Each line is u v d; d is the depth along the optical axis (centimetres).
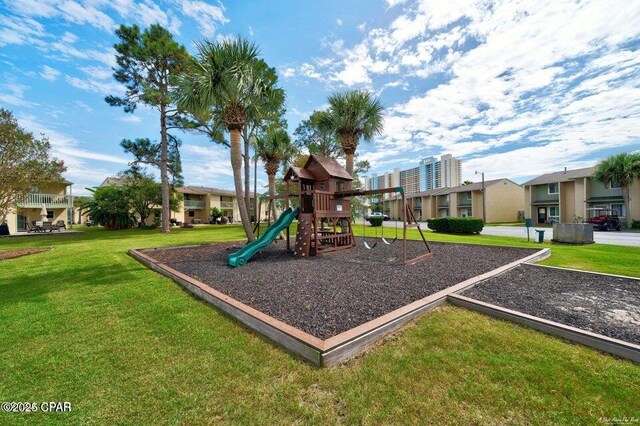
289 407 183
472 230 1577
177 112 1576
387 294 388
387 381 205
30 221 2081
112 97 1567
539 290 407
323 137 1708
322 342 237
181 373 221
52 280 521
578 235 1025
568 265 610
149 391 201
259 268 591
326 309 333
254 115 917
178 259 720
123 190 2202
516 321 301
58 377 220
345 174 906
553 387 196
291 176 857
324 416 175
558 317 305
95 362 240
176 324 317
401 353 243
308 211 834
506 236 1420
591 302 355
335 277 495
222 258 737
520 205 3041
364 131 1156
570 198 2375
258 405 185
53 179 1083
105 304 385
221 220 3275
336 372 218
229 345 265
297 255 764
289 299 374
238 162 855
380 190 699
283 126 1586
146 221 2625
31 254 859
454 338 267
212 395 196
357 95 1094
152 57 1504
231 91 784
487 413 174
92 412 182
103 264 669
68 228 2269
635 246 966
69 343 274
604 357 233
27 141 973
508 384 200
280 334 265
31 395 199
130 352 255
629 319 300
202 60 801
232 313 338
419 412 176
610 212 2073
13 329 308
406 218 657
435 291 399
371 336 260
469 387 197
